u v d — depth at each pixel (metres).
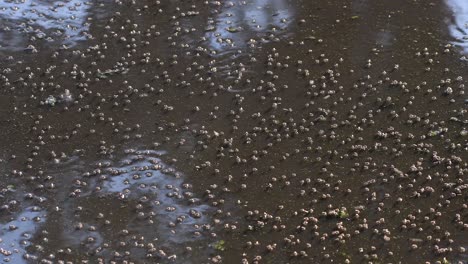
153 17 6.08
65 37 5.82
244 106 5.17
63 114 5.11
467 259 4.07
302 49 5.71
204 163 4.70
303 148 4.83
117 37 5.84
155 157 4.75
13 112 5.11
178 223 4.28
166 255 4.07
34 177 4.59
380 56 5.64
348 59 5.61
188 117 5.08
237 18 6.07
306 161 4.73
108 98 5.24
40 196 4.45
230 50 5.70
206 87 5.34
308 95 5.27
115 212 4.35
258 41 5.79
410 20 6.07
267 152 4.80
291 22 6.03
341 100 5.21
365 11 6.18
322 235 4.20
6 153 4.77
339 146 4.84
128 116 5.09
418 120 5.04
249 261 4.04
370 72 5.48
